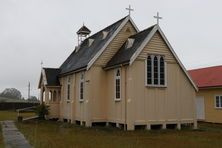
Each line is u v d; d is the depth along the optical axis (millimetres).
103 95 26688
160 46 24750
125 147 15352
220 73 35438
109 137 19375
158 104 24219
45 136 19969
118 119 24547
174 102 24953
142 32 25938
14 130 24000
